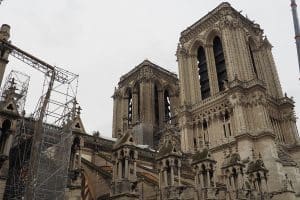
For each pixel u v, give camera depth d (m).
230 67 77.81
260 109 71.06
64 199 35.41
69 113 43.72
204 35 90.88
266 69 88.06
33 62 48.84
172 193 35.00
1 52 40.03
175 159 37.34
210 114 78.81
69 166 38.53
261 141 67.69
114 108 111.44
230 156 54.56
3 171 32.25
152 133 93.56
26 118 45.25
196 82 87.81
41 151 37.31
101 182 40.94
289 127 79.12
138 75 107.75
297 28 51.06
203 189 40.62
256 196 51.62
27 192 34.69
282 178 63.44
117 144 34.91
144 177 44.31
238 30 83.75
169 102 110.69
